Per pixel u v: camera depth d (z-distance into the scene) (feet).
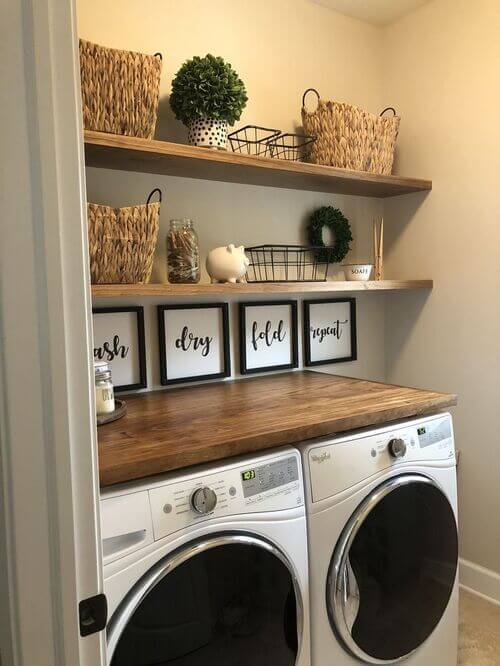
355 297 8.01
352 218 7.91
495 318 6.78
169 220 6.12
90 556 2.00
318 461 4.37
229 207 6.63
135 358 5.98
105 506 3.29
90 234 4.71
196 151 5.27
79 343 1.93
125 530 3.33
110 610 3.19
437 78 7.24
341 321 7.86
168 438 4.08
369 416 4.83
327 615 4.39
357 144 6.72
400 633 4.94
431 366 7.67
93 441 2.00
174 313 6.22
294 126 7.10
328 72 7.41
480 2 6.65
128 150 4.93
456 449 7.35
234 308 6.79
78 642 1.95
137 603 3.30
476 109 6.80
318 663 4.36
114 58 4.80
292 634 4.17
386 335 8.40
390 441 4.86
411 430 5.09
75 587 1.93
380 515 4.72
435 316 7.56
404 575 4.95
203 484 3.73
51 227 1.81
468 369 7.15
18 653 1.81
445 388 7.48
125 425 4.54
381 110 8.05
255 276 6.89
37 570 1.84
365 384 6.35
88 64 4.70
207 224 6.44
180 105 5.52
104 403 4.67
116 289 4.86
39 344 1.80
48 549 1.86
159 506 3.49
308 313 7.45
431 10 7.23
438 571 5.27
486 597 7.01
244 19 6.57
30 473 1.81
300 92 7.13
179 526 3.56
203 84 5.36
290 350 7.33
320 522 4.33
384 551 4.77
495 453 6.88
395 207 8.04
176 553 3.53
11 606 1.81
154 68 5.03
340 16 7.49
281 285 5.99
